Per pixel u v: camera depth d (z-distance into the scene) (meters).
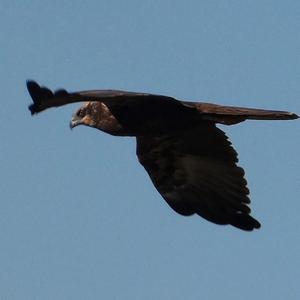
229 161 23.11
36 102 18.50
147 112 22.09
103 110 22.59
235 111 21.30
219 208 23.47
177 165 23.52
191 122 22.19
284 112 21.06
